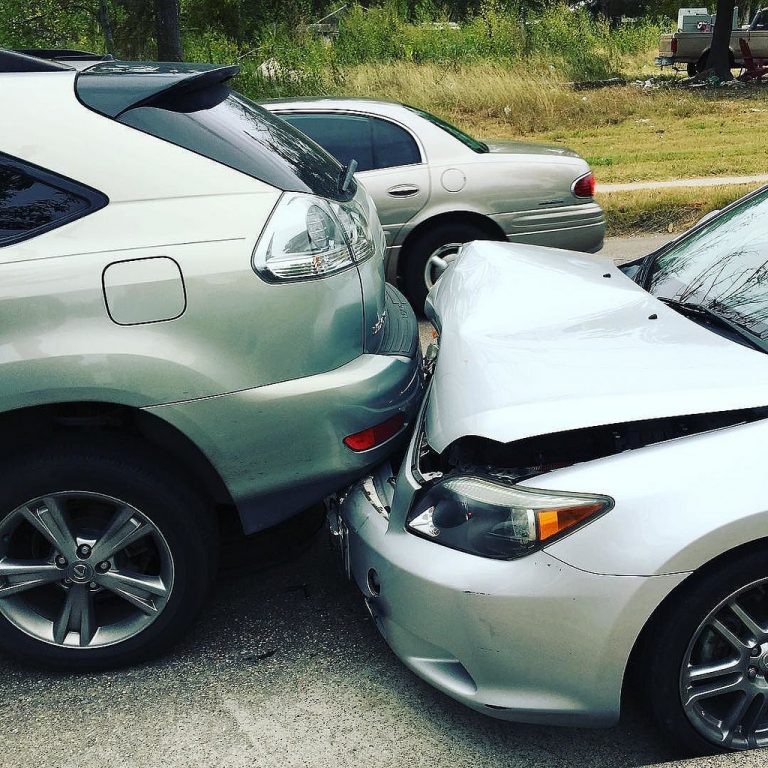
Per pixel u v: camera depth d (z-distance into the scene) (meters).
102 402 2.69
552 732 2.57
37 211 2.62
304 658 2.93
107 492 2.69
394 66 19.36
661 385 2.44
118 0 13.49
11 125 2.65
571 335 2.81
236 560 3.07
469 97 17.50
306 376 2.73
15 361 2.54
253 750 2.54
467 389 2.64
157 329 2.59
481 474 2.42
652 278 3.42
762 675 2.37
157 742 2.58
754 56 23.38
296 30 20.11
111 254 2.58
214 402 2.64
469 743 2.53
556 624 2.26
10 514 2.70
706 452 2.28
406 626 2.46
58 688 2.83
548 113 16.80
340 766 2.46
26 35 13.23
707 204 9.37
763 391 2.38
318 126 6.44
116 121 2.69
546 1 22.92
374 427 2.83
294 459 2.76
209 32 18.53
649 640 2.30
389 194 6.36
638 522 2.22
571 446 2.43
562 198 6.52
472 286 3.44
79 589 2.79
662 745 2.51
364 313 2.88
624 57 24.98
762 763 2.24
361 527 2.69
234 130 2.87
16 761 2.53
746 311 2.87
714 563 2.24
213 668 2.90
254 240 2.65
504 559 2.29
